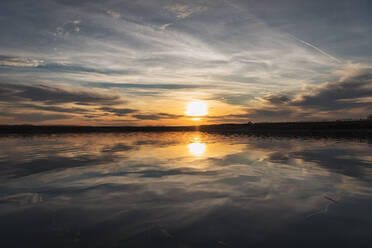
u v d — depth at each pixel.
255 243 3.07
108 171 7.23
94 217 3.88
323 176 6.43
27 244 3.08
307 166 7.84
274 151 11.75
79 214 4.01
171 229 3.47
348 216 3.83
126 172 7.09
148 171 7.21
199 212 4.07
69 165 8.21
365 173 6.74
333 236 3.21
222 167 7.77
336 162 8.52
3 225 3.62
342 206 4.26
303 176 6.46
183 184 5.76
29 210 4.19
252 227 3.51
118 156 10.34
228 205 4.38
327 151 11.56
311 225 3.54
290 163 8.40
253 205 4.36
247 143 16.61
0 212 4.11
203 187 5.50
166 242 3.11
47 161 9.06
